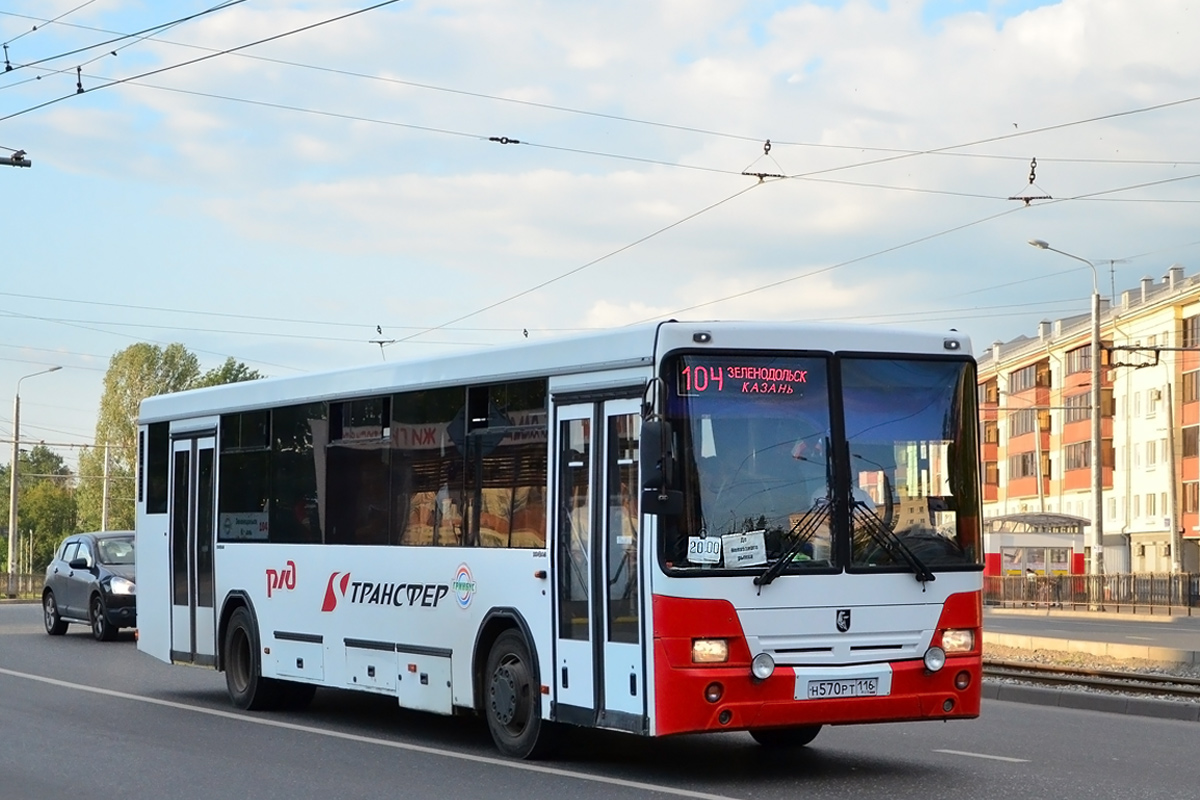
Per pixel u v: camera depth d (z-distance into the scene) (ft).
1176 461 247.50
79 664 72.74
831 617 35.55
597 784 35.68
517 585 40.52
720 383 35.78
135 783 36.52
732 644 34.83
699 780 36.37
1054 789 34.83
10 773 38.19
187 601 57.52
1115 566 269.03
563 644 38.63
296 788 35.55
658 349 35.83
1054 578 182.91
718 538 35.09
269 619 52.26
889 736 46.50
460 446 43.34
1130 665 76.54
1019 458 318.04
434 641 43.80
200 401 57.62
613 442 37.40
